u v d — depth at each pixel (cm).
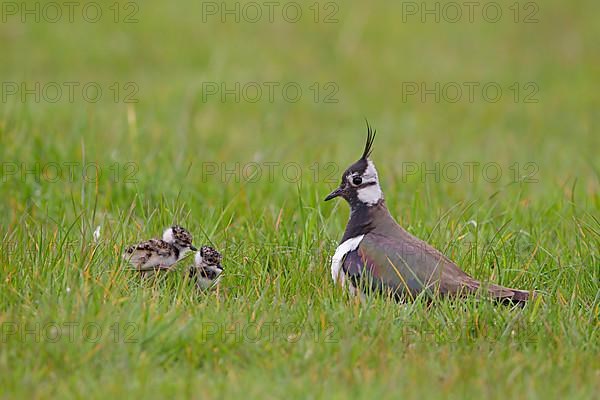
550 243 1327
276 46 2898
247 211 1405
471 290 1105
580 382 906
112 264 1130
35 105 2083
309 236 1280
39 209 1405
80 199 1422
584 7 3353
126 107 2123
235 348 967
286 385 878
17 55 2678
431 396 866
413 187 1623
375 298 1105
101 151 1659
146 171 1528
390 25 3155
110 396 843
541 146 2169
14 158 1552
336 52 2886
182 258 1159
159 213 1334
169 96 2283
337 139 2136
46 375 890
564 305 1097
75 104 2177
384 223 1210
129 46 2795
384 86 2689
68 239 1199
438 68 2853
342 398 851
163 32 2909
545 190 1694
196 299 1085
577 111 2530
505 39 3108
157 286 1116
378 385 878
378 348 965
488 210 1490
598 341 1018
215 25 2997
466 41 3080
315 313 1045
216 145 1920
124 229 1243
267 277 1161
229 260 1204
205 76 2509
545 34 3155
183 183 1501
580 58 2977
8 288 1037
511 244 1280
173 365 938
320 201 1463
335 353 955
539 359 956
